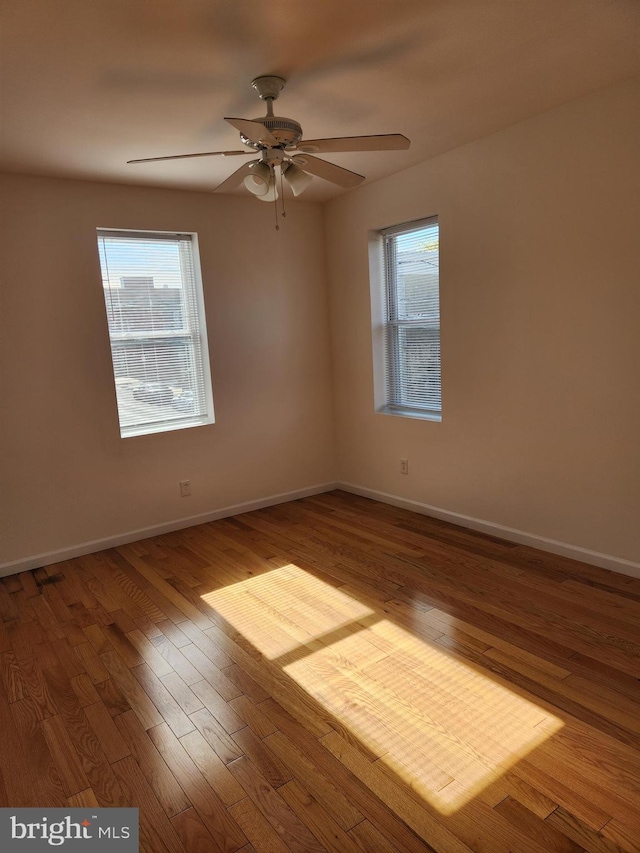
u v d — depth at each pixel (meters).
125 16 1.87
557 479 3.29
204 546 3.89
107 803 1.75
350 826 1.62
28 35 1.95
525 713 2.04
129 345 3.99
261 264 4.44
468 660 2.38
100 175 3.54
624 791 1.69
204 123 2.80
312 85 2.49
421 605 2.88
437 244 3.92
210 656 2.54
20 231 3.45
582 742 1.89
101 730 2.08
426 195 3.78
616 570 3.08
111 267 3.87
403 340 4.35
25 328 3.52
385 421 4.47
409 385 4.35
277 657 2.51
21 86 2.30
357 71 2.38
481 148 3.38
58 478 3.72
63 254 3.60
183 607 3.03
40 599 3.21
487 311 3.51
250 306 4.42
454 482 3.97
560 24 2.10
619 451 2.97
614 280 2.86
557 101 2.88
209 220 4.15
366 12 1.95
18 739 2.06
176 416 4.27
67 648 2.67
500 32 2.13
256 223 4.38
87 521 3.86
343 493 4.98
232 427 4.44
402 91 2.61
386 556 3.53
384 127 3.07
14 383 3.51
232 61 2.22
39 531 3.68
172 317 4.16
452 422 3.90
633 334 2.83
